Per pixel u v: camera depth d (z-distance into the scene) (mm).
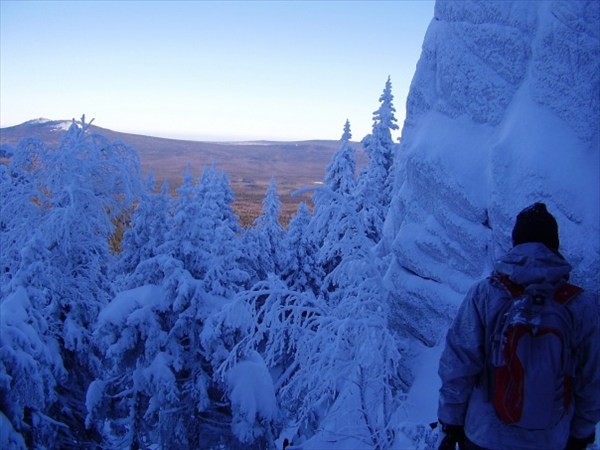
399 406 8078
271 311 8914
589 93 7555
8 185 14914
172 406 12570
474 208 8211
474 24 8797
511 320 2781
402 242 9406
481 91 8625
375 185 24766
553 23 7812
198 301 12375
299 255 24219
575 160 7453
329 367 7973
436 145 8945
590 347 2812
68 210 13836
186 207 13250
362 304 8250
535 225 2953
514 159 7746
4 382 10531
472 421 2961
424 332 9000
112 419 13945
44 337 12688
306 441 8297
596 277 7016
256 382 11836
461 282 8422
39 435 11492
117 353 12172
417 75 10242
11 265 14922
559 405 2775
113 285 15727
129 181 15273
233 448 12906
